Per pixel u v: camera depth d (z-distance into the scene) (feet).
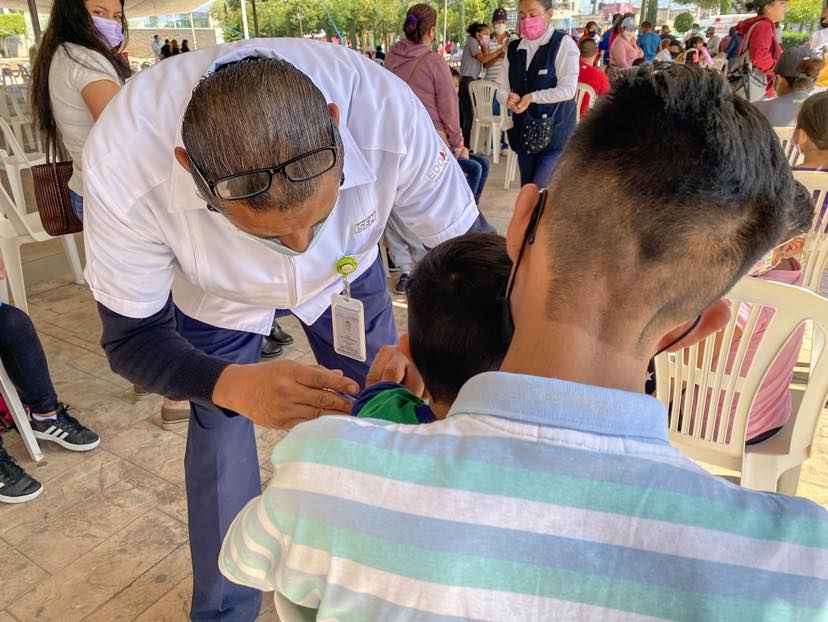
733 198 1.55
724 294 1.72
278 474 1.86
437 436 1.73
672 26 52.60
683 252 1.59
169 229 3.69
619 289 1.65
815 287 7.52
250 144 2.74
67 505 6.59
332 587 1.74
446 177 4.41
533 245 1.82
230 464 4.53
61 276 12.48
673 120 1.57
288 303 4.43
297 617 2.29
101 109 6.75
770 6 16.52
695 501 1.55
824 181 7.04
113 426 7.88
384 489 1.68
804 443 4.83
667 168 1.55
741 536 1.52
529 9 11.92
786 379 4.91
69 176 7.70
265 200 2.83
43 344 9.83
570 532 1.56
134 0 43.37
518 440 1.65
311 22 58.03
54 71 6.89
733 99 1.62
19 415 7.06
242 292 4.23
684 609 1.48
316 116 2.90
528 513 1.58
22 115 21.30
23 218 10.02
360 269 4.75
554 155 12.78
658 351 2.01
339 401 3.20
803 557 1.50
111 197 3.50
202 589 4.84
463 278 2.63
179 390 3.70
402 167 4.14
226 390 3.52
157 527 6.30
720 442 4.84
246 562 2.01
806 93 11.22
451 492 1.62
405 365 3.23
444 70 11.55
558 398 1.65
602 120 1.67
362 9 57.21
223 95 2.75
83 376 8.98
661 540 1.52
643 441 1.65
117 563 5.89
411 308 2.81
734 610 1.46
